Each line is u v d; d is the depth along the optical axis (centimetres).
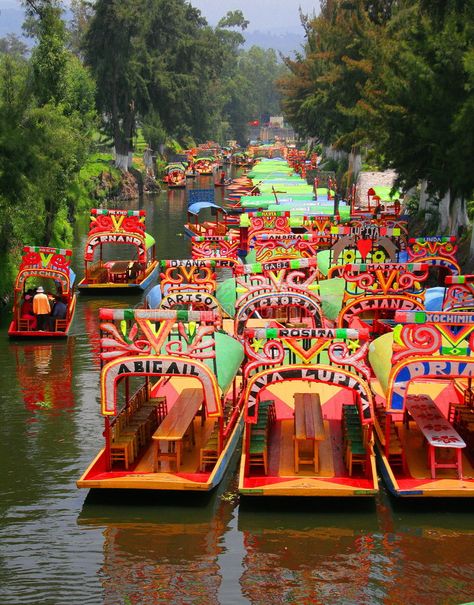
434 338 1720
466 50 3719
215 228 5819
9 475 1909
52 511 1730
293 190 6762
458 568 1494
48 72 5184
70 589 1440
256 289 2589
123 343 1766
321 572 1486
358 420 1944
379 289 2512
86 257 4209
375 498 1762
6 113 3772
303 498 1764
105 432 1792
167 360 1762
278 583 1453
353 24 6856
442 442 1731
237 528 1647
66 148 4350
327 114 8162
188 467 1834
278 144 19900
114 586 1450
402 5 6244
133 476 1756
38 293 3259
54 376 2709
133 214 4209
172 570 1501
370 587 1437
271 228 4428
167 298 2475
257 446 1786
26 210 4078
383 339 2088
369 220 4650
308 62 10012
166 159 12200
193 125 13725
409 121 4025
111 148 10056
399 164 4175
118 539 1614
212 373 1767
